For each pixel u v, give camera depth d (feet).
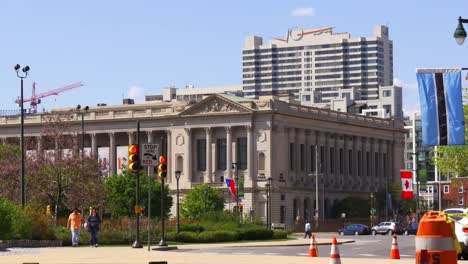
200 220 380.58
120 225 292.20
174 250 230.89
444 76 161.07
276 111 643.86
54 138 456.04
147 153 209.56
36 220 243.40
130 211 533.96
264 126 647.15
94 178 419.33
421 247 114.52
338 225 612.70
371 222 617.21
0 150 469.57
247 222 391.04
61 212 407.85
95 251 198.08
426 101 161.27
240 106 653.71
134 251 199.41
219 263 146.10
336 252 130.11
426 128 161.17
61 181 407.03
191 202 576.61
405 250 228.02
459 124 160.35
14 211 234.79
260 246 275.18
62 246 239.09
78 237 238.68
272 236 359.46
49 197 403.13
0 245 219.61
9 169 401.70
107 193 453.99
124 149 560.61
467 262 154.92
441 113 160.66
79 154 425.28
